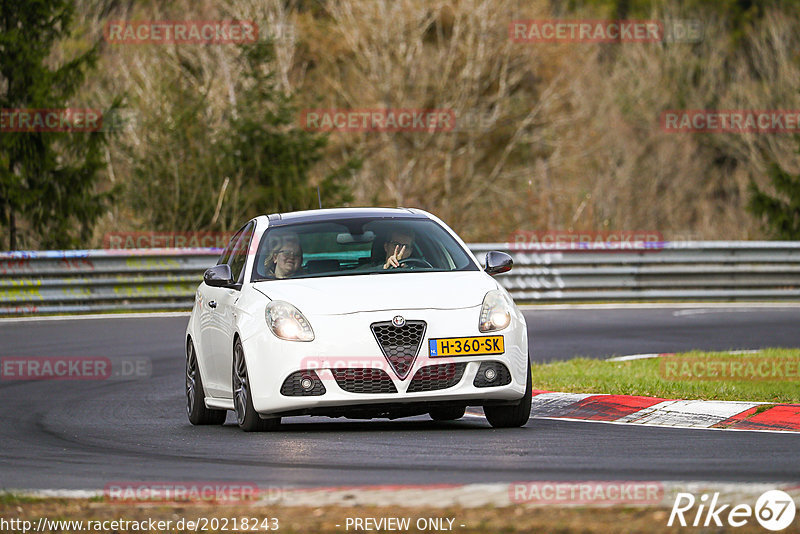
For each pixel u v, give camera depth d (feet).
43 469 89.30
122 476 84.38
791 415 108.27
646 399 120.37
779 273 289.12
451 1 557.33
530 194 540.93
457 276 109.70
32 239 349.00
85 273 256.11
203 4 514.27
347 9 549.13
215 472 84.74
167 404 139.74
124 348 195.72
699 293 285.02
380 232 116.67
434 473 81.20
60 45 440.86
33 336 211.61
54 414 131.44
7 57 341.00
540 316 244.83
